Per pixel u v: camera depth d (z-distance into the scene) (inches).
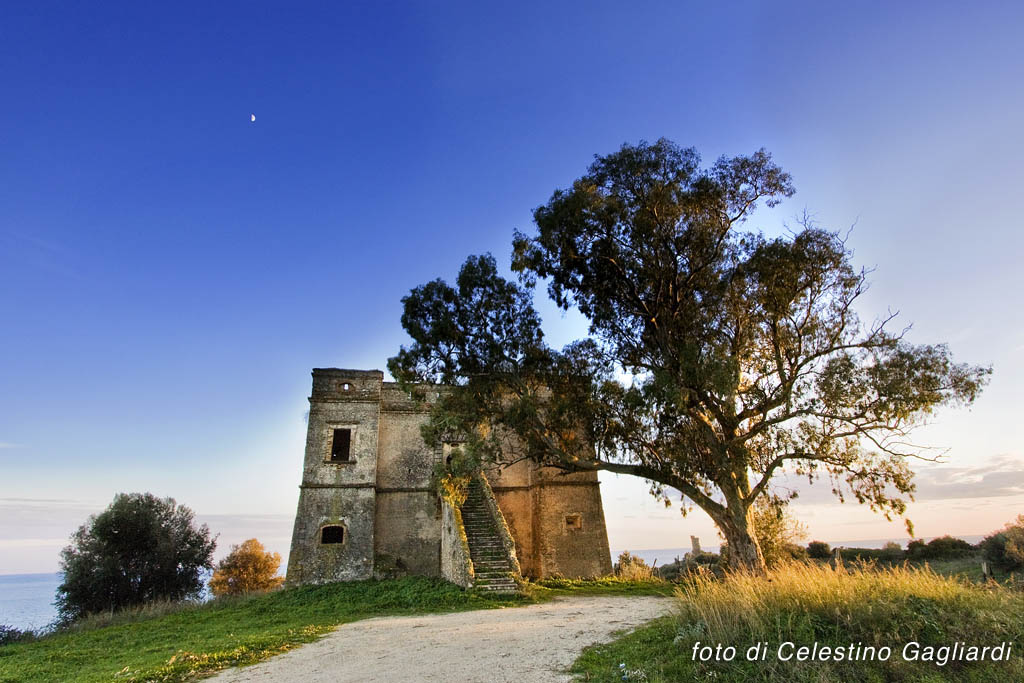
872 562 448.1
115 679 399.9
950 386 673.0
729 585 434.9
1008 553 826.2
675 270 826.2
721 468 743.7
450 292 825.5
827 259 742.5
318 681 358.9
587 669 329.7
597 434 800.3
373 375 1087.6
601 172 834.8
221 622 701.9
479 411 817.5
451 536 858.8
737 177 786.2
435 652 416.5
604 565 1021.8
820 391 717.3
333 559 942.4
